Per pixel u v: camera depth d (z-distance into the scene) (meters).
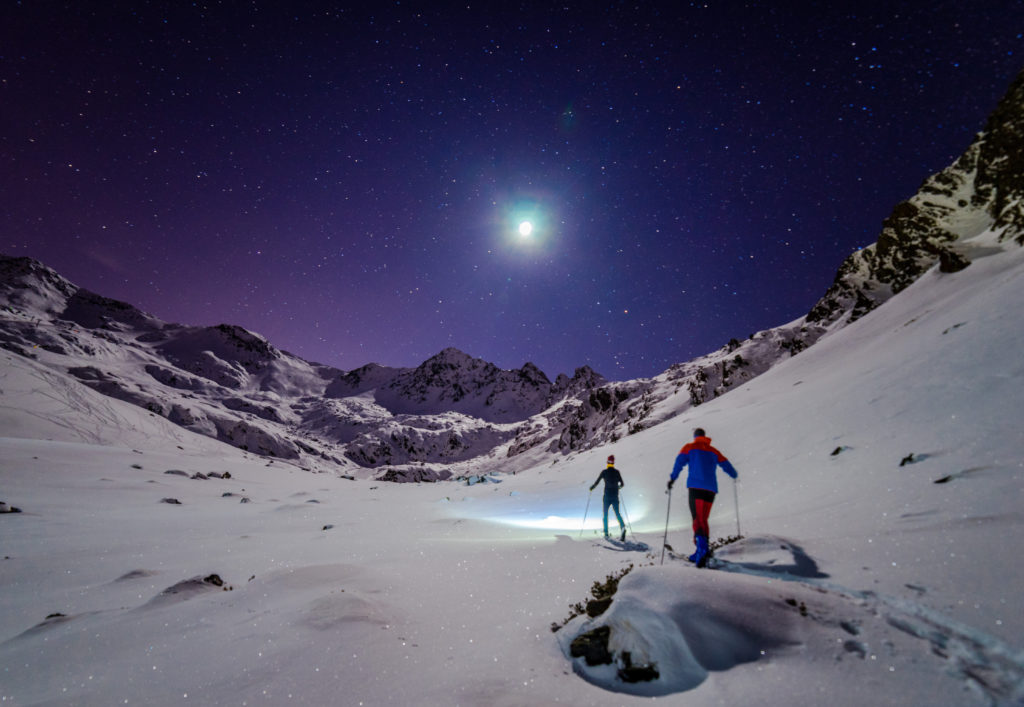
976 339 11.24
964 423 7.21
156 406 129.12
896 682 2.30
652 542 7.42
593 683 2.82
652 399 95.81
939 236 41.09
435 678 2.90
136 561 8.26
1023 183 32.75
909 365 12.62
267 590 4.85
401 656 3.23
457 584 5.32
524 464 135.25
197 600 4.77
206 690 2.79
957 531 3.98
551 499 18.88
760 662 2.67
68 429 61.78
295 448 141.50
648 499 13.58
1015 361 8.62
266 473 66.00
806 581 3.71
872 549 4.05
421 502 27.94
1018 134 35.97
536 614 4.14
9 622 5.14
